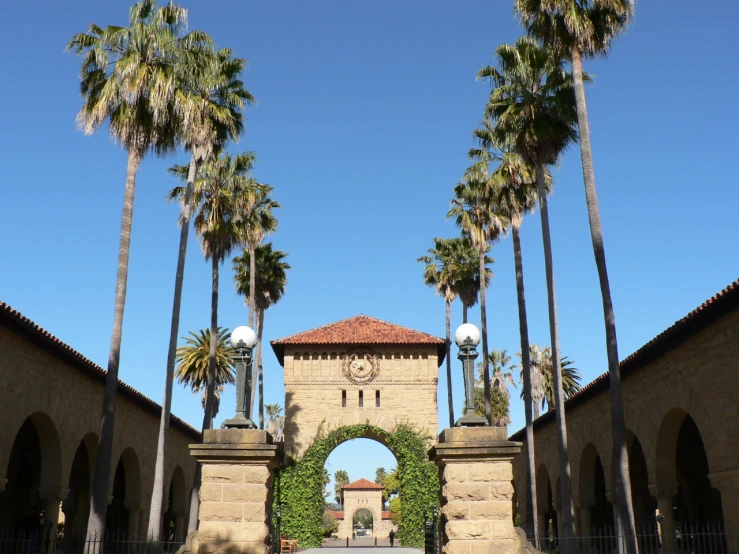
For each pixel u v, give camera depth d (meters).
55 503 23.36
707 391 19.77
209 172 34.91
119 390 28.64
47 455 23.55
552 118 26.84
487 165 34.56
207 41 25.75
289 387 48.97
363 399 48.84
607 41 22.19
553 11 22.11
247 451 11.47
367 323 52.50
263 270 51.62
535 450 41.31
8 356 19.75
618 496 18.72
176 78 24.02
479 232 38.88
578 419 32.53
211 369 33.47
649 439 24.00
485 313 37.81
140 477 33.47
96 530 19.47
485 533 11.27
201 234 35.09
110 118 23.23
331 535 105.50
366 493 101.00
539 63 27.14
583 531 31.95
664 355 22.30
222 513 11.30
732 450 18.45
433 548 15.74
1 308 17.80
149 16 24.38
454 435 11.73
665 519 23.11
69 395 24.44
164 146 24.45
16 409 20.28
